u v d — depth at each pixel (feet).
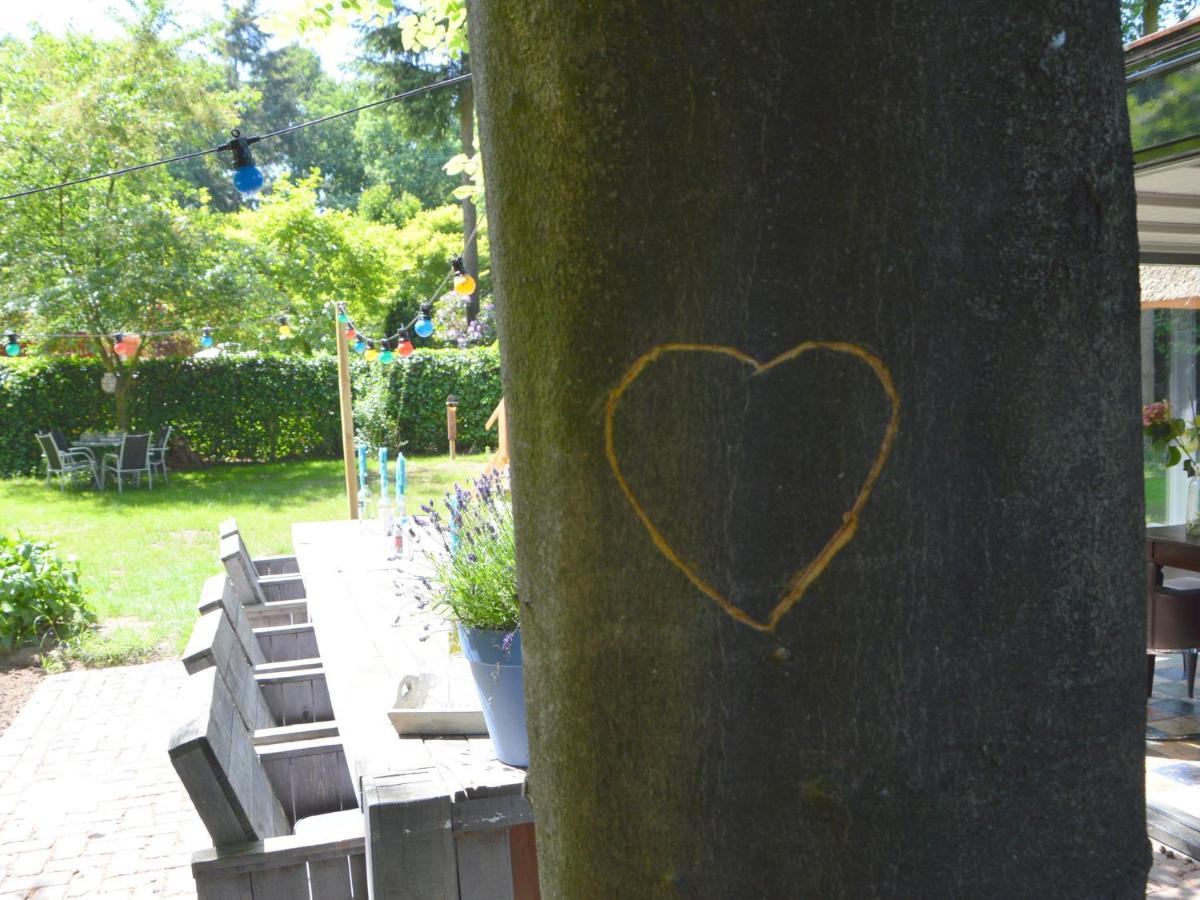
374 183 125.49
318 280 66.03
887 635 2.28
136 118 53.67
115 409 55.98
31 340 50.26
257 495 48.16
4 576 24.21
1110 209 2.39
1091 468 2.37
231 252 57.41
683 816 2.40
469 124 74.64
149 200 55.26
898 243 2.22
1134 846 2.51
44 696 20.33
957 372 2.26
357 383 63.10
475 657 7.12
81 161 52.54
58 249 52.19
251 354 61.41
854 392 2.25
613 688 2.47
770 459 2.28
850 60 2.19
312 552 18.85
